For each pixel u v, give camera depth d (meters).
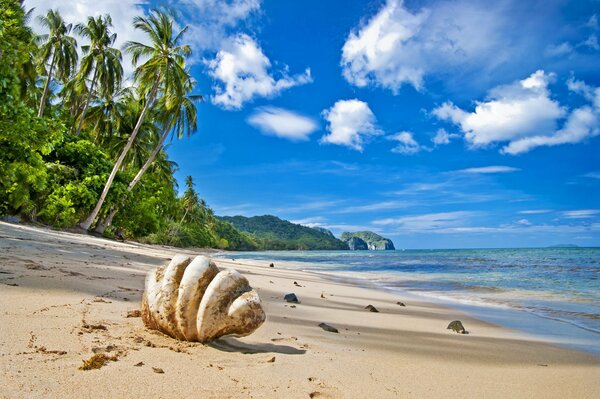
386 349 4.38
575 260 39.41
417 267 29.28
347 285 14.32
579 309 8.82
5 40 14.70
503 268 26.89
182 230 71.88
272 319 5.52
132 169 36.69
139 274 8.26
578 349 5.04
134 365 2.67
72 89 34.47
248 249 150.12
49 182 26.28
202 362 2.95
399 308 8.63
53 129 17.25
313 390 2.64
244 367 2.97
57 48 31.16
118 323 3.78
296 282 12.80
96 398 2.08
